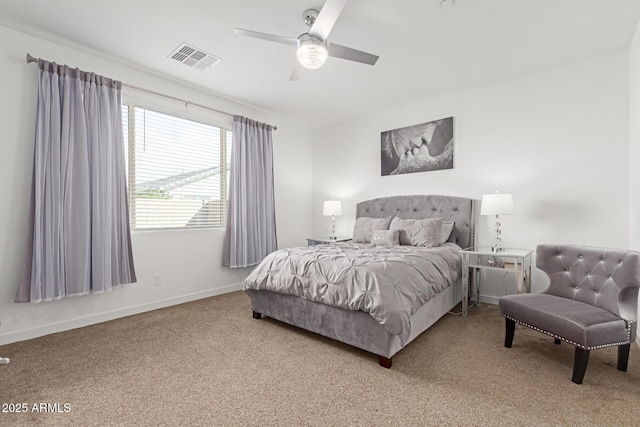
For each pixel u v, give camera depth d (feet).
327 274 7.53
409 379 6.07
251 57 9.58
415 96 12.73
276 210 15.48
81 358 7.02
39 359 6.97
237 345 7.72
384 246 11.28
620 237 9.20
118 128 9.73
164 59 9.70
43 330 8.41
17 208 8.16
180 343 7.84
